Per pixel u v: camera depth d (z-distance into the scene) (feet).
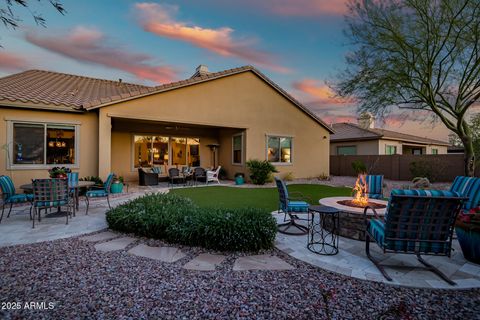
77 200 21.29
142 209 15.70
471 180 16.38
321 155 50.42
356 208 14.65
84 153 29.81
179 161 46.06
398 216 9.84
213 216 13.38
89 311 7.40
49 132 28.19
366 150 60.64
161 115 33.14
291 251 12.53
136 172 41.83
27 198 18.04
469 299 8.48
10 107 26.04
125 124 40.73
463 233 11.60
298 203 16.24
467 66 26.37
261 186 37.35
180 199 19.03
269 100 43.47
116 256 11.53
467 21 23.65
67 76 43.93
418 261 11.52
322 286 9.12
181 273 9.93
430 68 26.86
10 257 11.21
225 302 8.00
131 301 7.95
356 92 31.27
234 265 10.78
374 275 10.04
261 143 42.68
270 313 7.48
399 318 7.39
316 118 48.67
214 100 37.58
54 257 11.27
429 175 43.86
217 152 49.83
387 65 28.37
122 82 48.93
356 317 7.39
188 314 7.36
